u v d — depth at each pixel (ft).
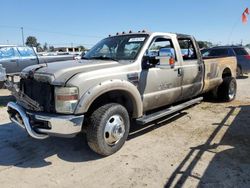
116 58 16.61
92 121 13.37
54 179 12.10
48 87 13.08
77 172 12.66
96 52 18.10
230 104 25.34
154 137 16.78
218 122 19.58
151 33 17.38
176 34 19.31
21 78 14.61
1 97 31.73
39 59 37.76
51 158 14.20
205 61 22.15
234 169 12.46
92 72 13.39
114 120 14.01
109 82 13.61
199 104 25.32
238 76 49.67
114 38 18.38
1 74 24.30
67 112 12.64
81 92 12.76
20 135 17.69
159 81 16.92
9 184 11.76
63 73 13.14
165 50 15.47
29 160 14.05
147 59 16.40
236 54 46.09
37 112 13.32
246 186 11.09
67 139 16.79
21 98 14.30
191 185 11.24
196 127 18.57
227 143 15.58
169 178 11.86
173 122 19.72
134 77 15.17
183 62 19.20
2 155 14.69
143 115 16.65
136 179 11.89
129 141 16.19
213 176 11.89
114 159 13.87
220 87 25.81
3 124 20.17
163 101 17.78
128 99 15.46
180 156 14.01
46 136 13.35
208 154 14.14
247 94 31.07
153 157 13.98
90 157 14.19
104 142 13.64
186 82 19.65
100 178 12.08
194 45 21.12
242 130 17.76
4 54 35.37
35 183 11.81
